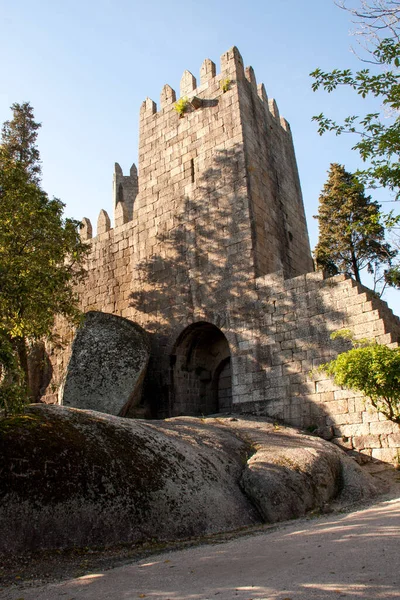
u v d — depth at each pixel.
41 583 7.00
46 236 18.98
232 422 18.42
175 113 27.81
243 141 24.28
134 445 11.09
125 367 21.72
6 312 14.19
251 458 13.34
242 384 20.88
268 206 24.83
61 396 21.28
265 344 20.58
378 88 12.12
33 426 9.90
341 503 12.64
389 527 8.05
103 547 8.74
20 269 16.19
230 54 26.12
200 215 24.88
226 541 9.27
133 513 9.48
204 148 25.80
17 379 10.49
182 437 13.38
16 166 19.05
